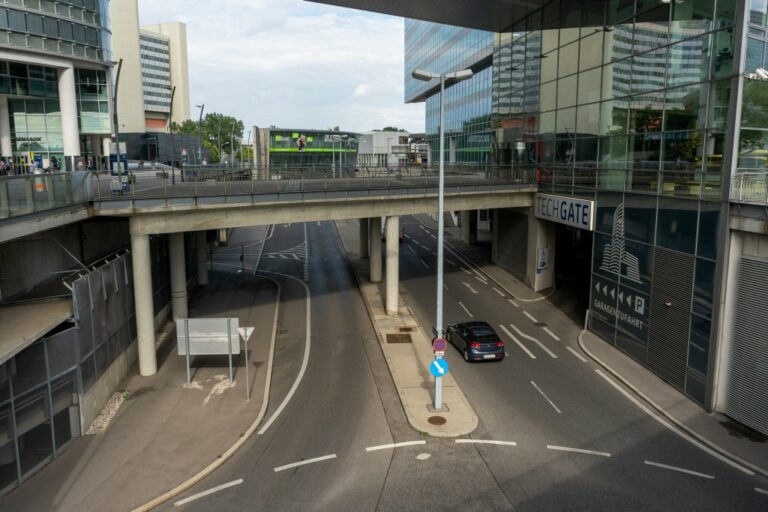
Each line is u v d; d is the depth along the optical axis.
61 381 19.05
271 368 26.73
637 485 17.00
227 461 18.59
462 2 38.41
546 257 41.44
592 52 32.59
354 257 54.25
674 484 17.06
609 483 17.09
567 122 35.78
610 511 15.68
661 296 25.53
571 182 35.38
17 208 18.20
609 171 30.64
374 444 19.59
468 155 80.19
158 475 17.55
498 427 20.80
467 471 17.78
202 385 24.52
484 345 27.23
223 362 27.38
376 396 23.69
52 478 17.39
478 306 37.72
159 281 32.81
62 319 19.42
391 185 34.75
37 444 17.86
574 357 28.45
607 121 30.89
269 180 32.28
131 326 27.09
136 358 27.64
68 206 21.94
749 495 16.52
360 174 44.00
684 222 23.98
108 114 53.09
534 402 23.00
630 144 28.42
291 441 19.91
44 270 23.56
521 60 42.72
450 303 38.38
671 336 24.73
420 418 21.36
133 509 15.82
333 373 26.36
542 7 38.97
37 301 21.61
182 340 24.06
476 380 25.27
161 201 25.86
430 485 17.02
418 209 36.25
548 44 38.25
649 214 26.70
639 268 27.41
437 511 15.71
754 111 21.67
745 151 21.69
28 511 15.72
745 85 21.27
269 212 30.52
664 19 25.81
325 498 16.41
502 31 46.41
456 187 37.09
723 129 21.81
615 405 22.83
